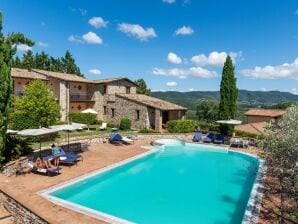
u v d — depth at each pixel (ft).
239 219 41.19
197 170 69.36
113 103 135.44
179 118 135.64
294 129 29.81
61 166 61.05
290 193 32.09
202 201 48.39
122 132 110.63
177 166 73.05
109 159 69.62
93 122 130.93
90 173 55.67
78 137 89.10
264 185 47.93
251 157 79.87
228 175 65.16
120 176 62.80
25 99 84.38
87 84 147.23
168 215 42.19
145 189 54.19
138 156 74.54
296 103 34.91
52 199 39.37
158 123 117.50
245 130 112.57
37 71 135.13
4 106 48.83
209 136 104.68
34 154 61.26
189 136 112.37
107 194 50.70
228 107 107.04
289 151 29.35
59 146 71.77
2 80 47.91
